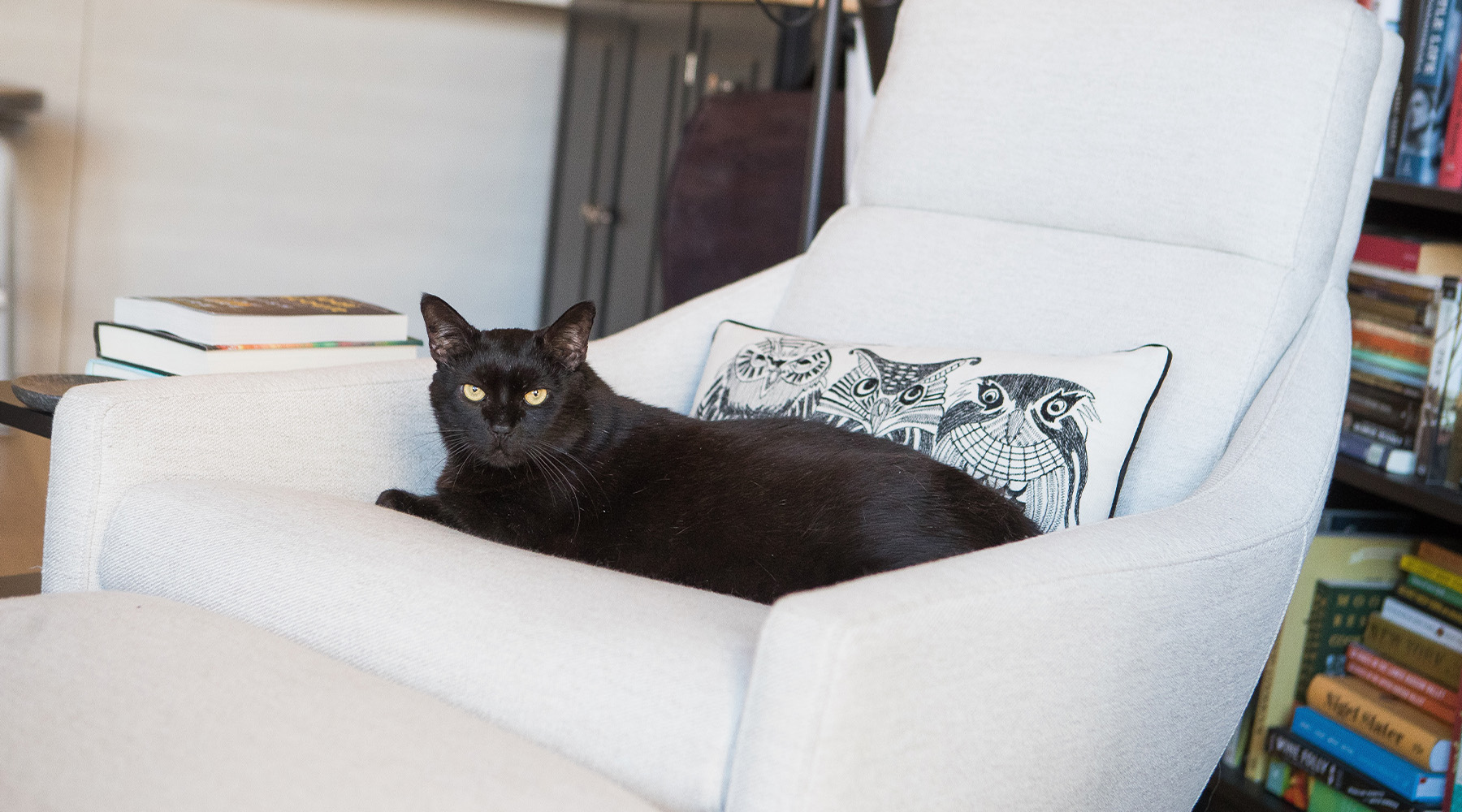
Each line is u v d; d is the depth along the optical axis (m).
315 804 0.78
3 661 0.95
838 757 0.76
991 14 1.62
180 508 1.14
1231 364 1.36
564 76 3.66
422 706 0.88
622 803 0.79
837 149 2.61
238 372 1.42
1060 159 1.53
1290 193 1.38
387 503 1.29
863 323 1.60
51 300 3.30
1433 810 1.67
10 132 3.16
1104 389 1.28
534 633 0.92
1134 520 1.07
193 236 3.41
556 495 1.31
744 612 0.97
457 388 1.35
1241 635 1.16
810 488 1.21
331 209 3.52
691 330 1.71
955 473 1.21
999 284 1.54
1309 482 1.25
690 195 3.00
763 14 2.78
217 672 0.92
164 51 3.27
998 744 0.88
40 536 2.54
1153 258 1.46
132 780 0.81
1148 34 1.48
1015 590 0.87
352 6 3.40
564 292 3.65
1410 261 1.76
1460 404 1.69
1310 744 1.84
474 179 3.64
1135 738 1.05
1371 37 1.38
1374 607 1.90
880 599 0.79
